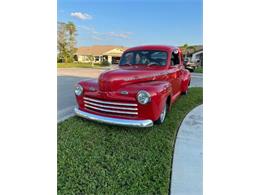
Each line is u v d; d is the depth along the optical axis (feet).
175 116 14.61
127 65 15.03
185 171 8.57
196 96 20.90
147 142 10.81
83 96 12.28
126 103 10.96
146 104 10.59
